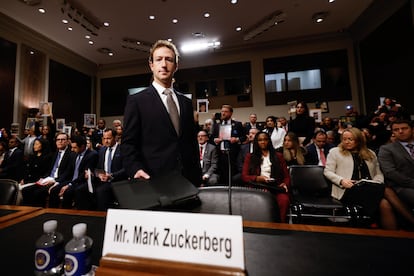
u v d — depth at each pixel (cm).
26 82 588
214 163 301
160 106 102
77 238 44
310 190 218
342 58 656
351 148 205
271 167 222
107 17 546
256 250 54
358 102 635
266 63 718
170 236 37
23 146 464
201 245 35
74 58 736
